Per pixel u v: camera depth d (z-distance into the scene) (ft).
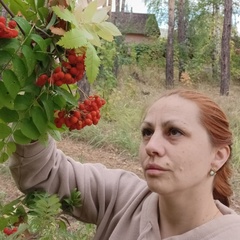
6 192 18.97
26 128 5.29
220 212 5.78
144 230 5.79
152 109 5.48
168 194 5.24
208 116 5.31
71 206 6.77
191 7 85.51
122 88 49.21
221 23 84.28
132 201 6.54
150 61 77.46
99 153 27.14
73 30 4.87
